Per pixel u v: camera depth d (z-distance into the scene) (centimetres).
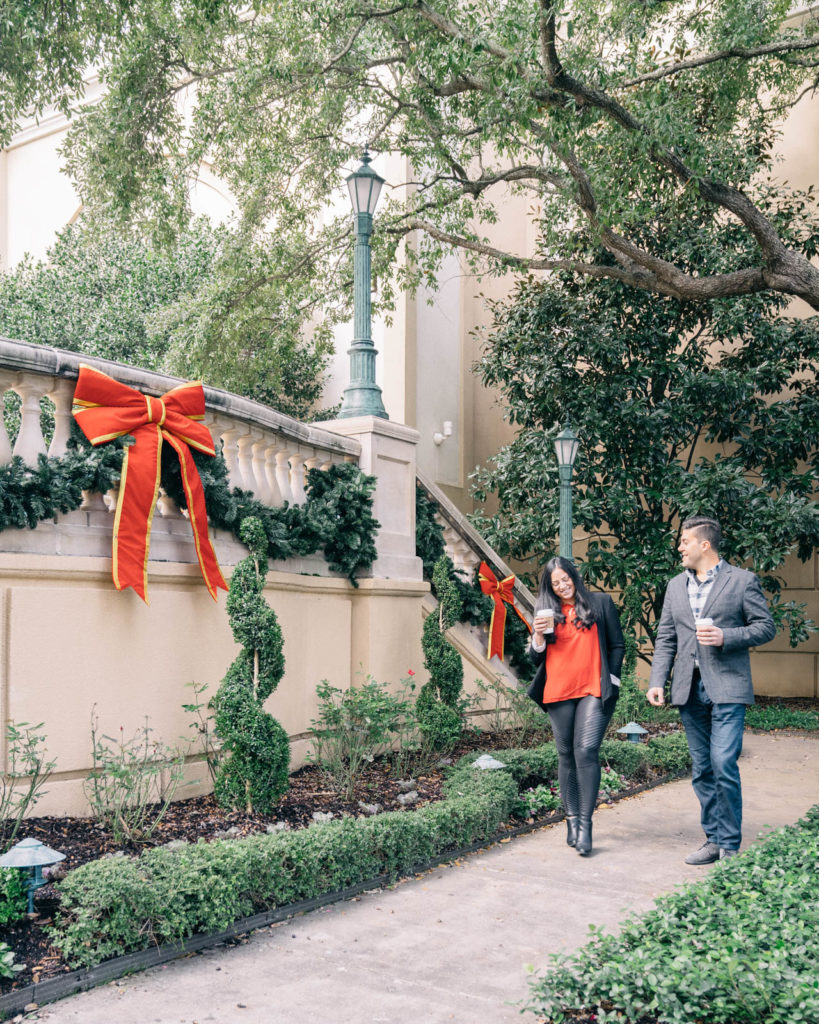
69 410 532
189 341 1299
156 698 557
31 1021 310
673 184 1072
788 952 303
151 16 987
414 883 491
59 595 498
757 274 972
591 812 558
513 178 1070
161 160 1102
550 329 1284
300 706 696
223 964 369
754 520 1129
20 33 882
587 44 889
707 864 523
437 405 1553
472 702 840
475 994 337
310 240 1404
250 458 692
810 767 880
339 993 338
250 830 504
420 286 1509
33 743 438
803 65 1059
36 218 1933
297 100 1094
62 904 360
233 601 545
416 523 923
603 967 311
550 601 581
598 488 1256
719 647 513
